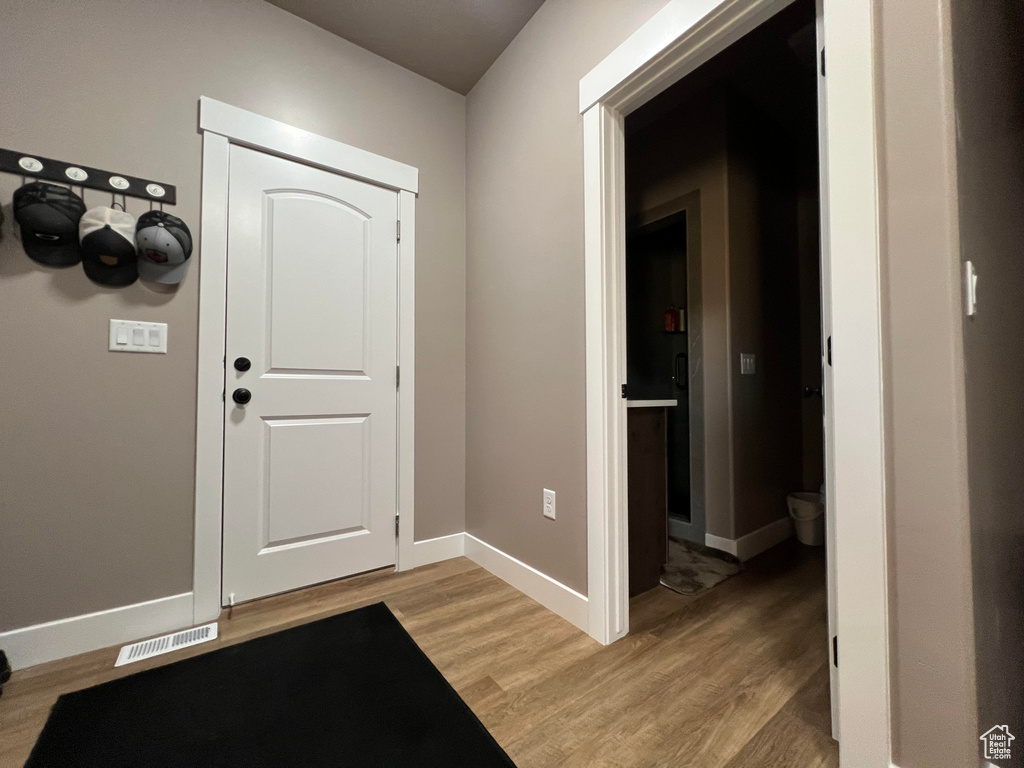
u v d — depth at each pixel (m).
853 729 0.92
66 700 1.19
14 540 1.36
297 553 1.88
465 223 2.44
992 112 1.05
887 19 0.89
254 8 1.83
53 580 1.41
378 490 2.09
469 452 2.34
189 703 1.18
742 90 2.48
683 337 3.14
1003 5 1.19
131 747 1.02
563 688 1.24
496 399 2.12
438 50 2.12
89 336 1.47
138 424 1.55
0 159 1.36
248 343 1.78
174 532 1.60
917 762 0.85
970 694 0.79
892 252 0.89
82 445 1.46
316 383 1.94
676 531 2.65
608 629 1.47
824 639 1.49
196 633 1.54
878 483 0.89
